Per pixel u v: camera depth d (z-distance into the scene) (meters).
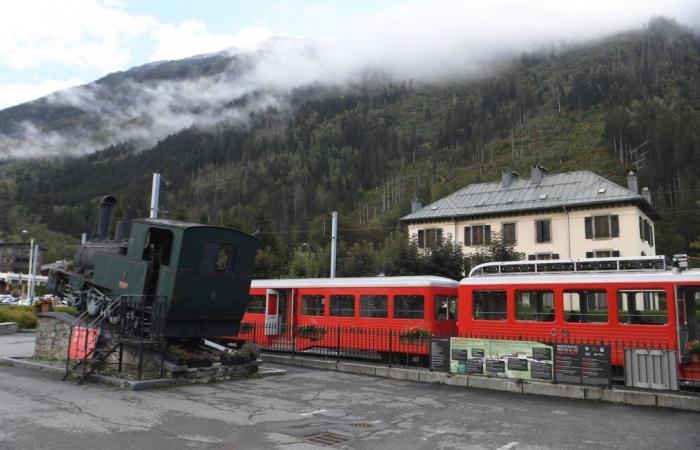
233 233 14.01
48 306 28.52
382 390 12.45
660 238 69.62
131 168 197.50
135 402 9.97
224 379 13.15
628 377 11.62
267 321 21.30
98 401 9.93
